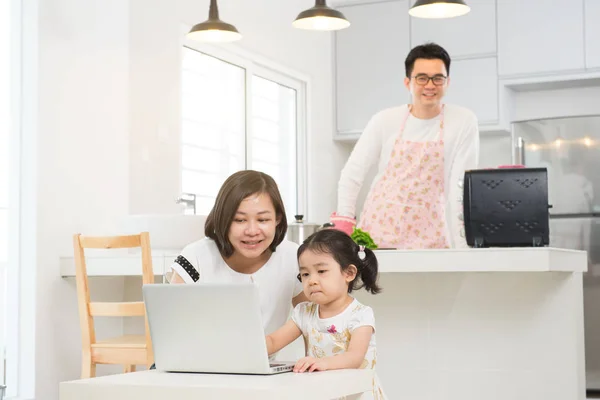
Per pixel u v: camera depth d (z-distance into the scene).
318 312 2.09
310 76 6.21
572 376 3.03
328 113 6.48
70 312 3.98
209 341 1.71
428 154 3.63
